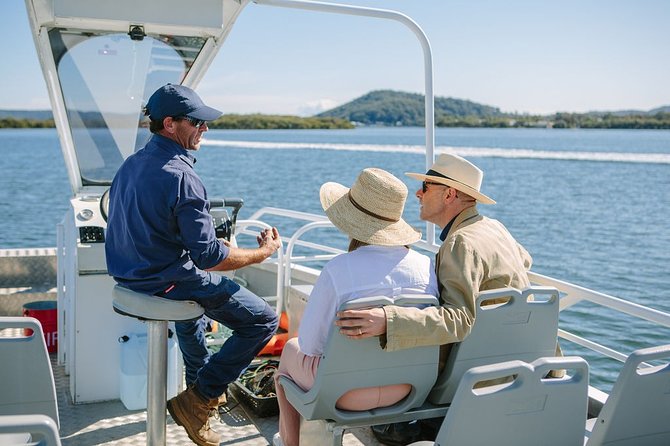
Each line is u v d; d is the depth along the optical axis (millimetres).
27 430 1747
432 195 3232
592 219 25203
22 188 37375
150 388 2957
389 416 2678
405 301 2555
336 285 2588
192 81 4352
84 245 3764
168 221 2910
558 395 2301
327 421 2627
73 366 3877
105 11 3477
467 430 2207
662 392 2344
